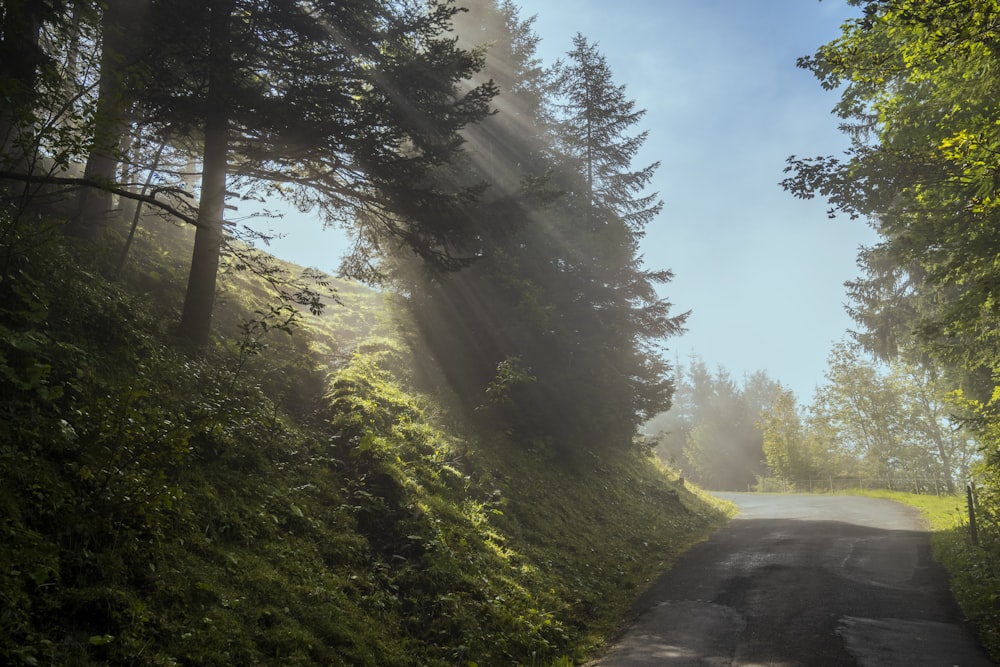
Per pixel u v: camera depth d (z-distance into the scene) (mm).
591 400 18656
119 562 5941
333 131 11602
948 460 44406
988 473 16422
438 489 12812
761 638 9250
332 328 20719
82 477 6234
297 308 20562
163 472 6617
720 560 15664
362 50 12742
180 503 7367
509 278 17391
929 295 23281
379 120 12156
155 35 10312
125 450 6844
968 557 13570
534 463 17641
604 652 9203
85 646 4941
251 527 8195
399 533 10320
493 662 8328
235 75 11250
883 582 12688
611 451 23156
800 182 12070
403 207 12906
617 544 16094
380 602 8352
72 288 9406
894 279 27797
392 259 18547
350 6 12352
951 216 11508
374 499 10773
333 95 11750
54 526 5812
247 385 12008
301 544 8594
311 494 10070
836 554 15836
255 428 10688
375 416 14055
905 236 13180
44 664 4555
